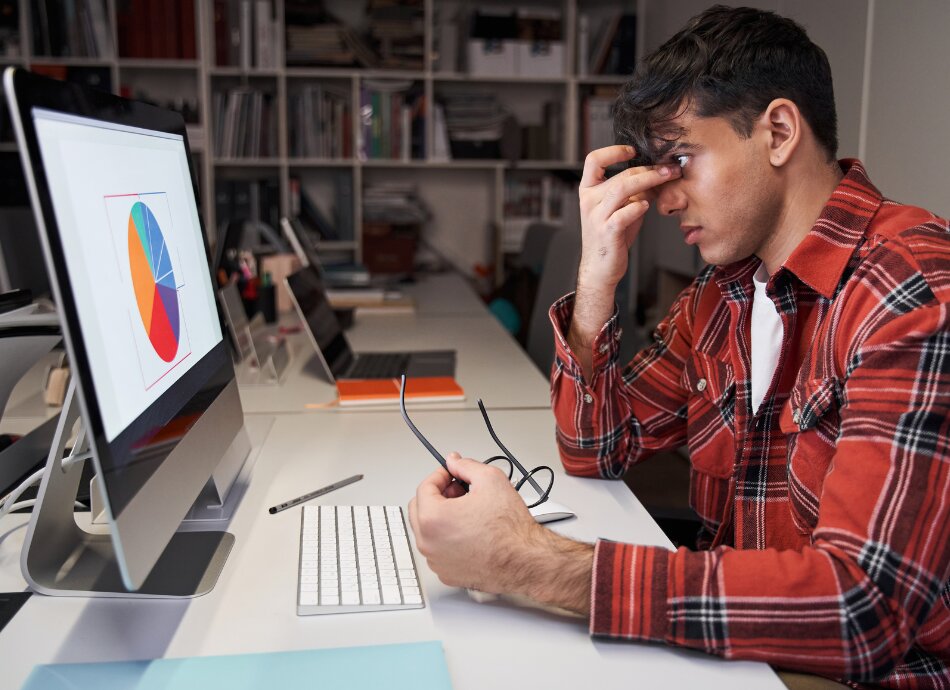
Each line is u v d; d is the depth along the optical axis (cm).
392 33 425
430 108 430
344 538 100
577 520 110
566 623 84
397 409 166
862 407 84
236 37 414
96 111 83
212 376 112
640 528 107
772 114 97
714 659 78
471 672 75
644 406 131
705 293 127
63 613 84
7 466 115
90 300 74
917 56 230
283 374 197
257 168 450
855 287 94
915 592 77
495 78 431
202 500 111
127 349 82
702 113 98
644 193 121
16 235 270
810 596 77
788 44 97
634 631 79
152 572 92
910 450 80
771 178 100
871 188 101
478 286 453
